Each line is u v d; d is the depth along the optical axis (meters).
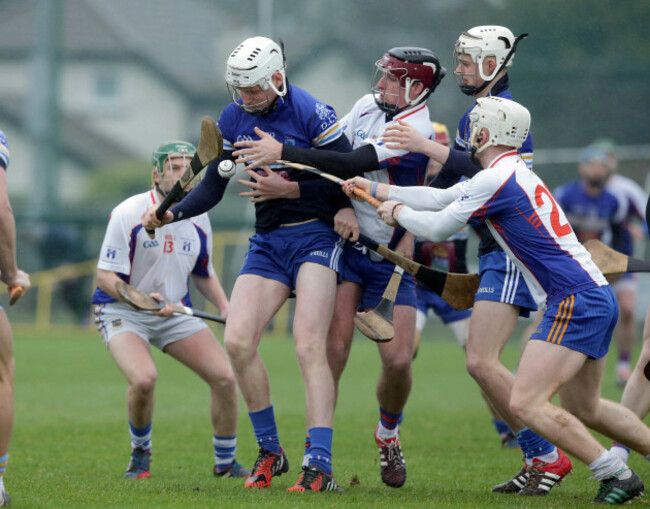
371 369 49.19
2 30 81.81
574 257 17.14
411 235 20.66
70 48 82.19
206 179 19.95
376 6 79.75
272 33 82.12
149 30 84.75
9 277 16.55
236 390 21.55
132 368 21.14
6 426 15.84
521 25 76.62
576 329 16.77
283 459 19.27
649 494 18.33
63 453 24.23
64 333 72.00
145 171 81.12
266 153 18.66
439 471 21.88
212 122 18.08
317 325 18.72
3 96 81.75
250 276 19.34
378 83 20.02
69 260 75.31
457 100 73.94
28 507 16.08
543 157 74.81
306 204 19.36
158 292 22.70
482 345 19.05
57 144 79.94
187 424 29.91
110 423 29.94
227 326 18.94
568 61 75.44
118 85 83.38
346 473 21.47
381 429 20.09
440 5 79.19
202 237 23.19
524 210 17.22
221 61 85.19
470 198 17.39
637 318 67.25
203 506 16.00
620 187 41.81
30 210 77.25
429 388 40.78
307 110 19.16
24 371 46.03
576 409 17.61
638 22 75.25
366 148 19.30
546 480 18.67
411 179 20.17
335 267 19.28
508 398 18.91
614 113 74.00
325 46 80.00
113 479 20.25
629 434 17.62
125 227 22.11
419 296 28.52
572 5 75.62
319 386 18.34
